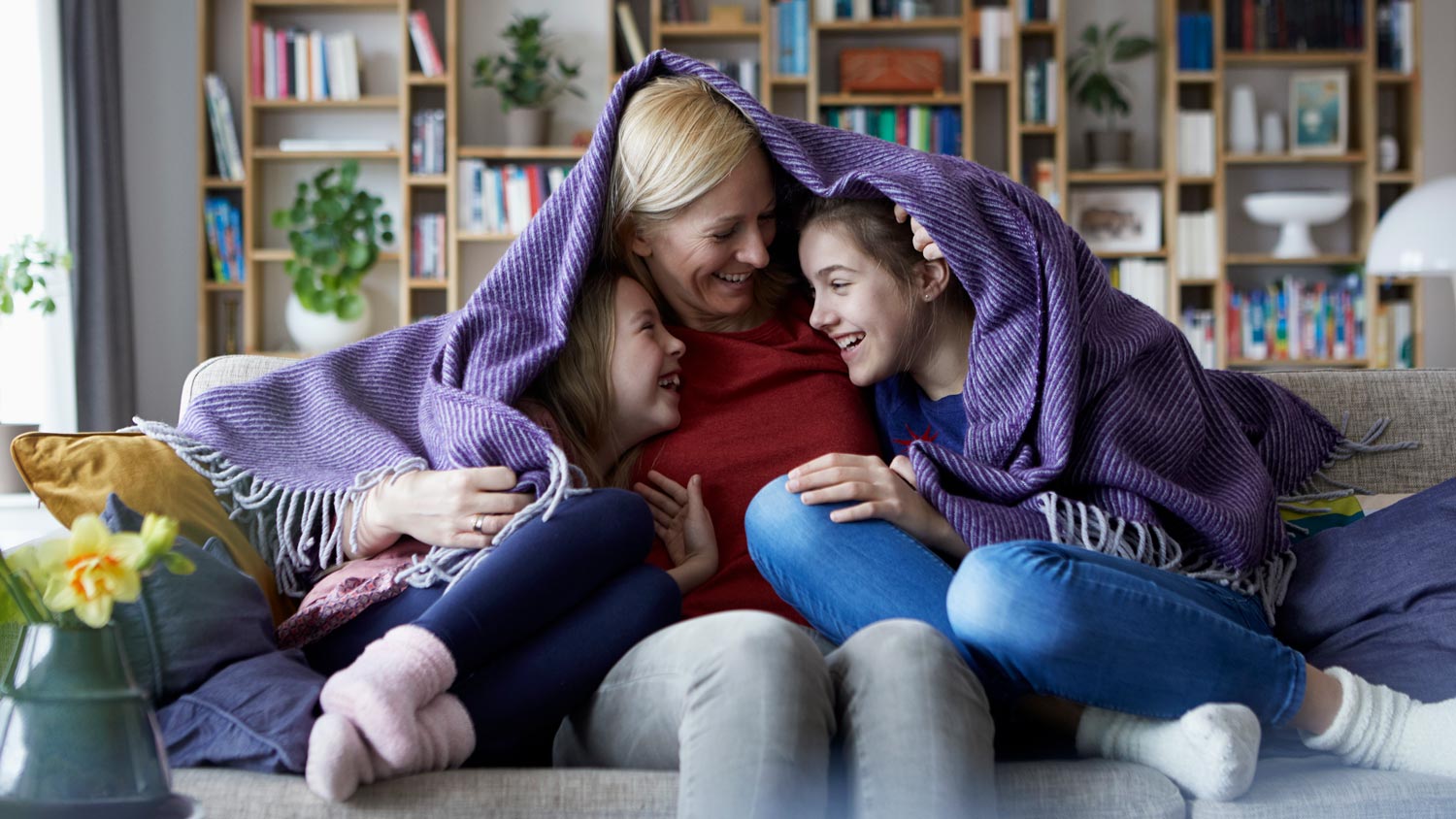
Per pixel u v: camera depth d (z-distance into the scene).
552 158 5.17
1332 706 1.29
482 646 1.25
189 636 1.30
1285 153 5.31
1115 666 1.23
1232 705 1.21
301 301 4.92
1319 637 1.50
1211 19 5.25
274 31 5.05
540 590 1.30
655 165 1.63
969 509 1.46
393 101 5.04
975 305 1.57
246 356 1.90
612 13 5.12
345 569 1.53
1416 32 5.25
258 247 5.15
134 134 5.05
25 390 4.29
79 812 1.04
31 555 1.15
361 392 1.74
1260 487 1.57
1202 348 5.23
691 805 1.06
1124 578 1.25
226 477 1.62
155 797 1.07
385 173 5.26
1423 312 5.22
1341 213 5.22
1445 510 1.52
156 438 1.64
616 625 1.34
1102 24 5.38
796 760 1.06
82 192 4.44
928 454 1.51
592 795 1.16
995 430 1.55
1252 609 1.47
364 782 1.16
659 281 1.75
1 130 4.29
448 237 5.05
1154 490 1.48
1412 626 1.42
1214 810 1.19
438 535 1.46
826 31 5.25
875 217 1.62
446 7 5.23
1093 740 1.30
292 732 1.19
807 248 1.66
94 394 4.42
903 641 1.13
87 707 1.05
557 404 1.64
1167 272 5.25
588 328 1.64
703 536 1.60
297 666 1.32
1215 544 1.49
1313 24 5.25
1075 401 1.50
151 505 1.53
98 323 4.44
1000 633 1.24
